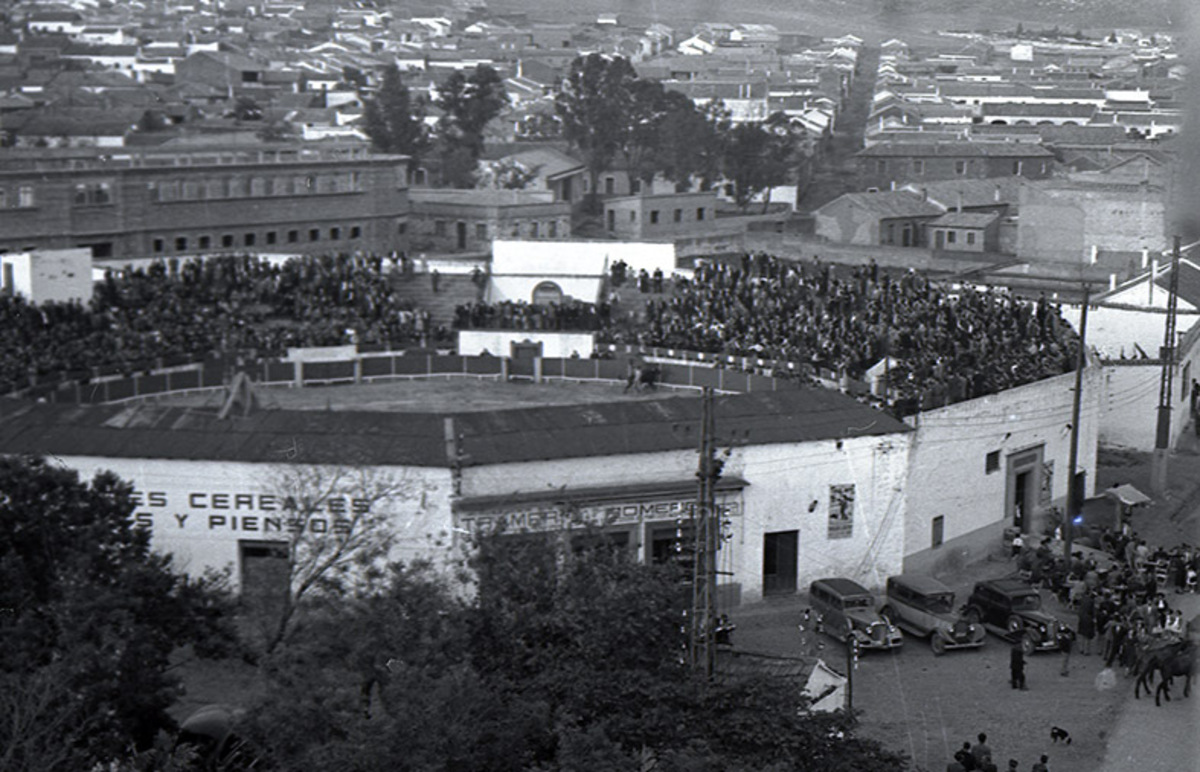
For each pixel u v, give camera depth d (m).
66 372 92.06
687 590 54.19
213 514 62.56
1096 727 52.09
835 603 61.84
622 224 169.00
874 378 86.94
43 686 41.19
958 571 74.00
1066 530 72.62
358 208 154.12
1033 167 186.62
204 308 110.62
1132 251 143.62
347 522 59.31
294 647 45.50
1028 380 80.75
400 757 39.03
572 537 54.22
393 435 64.31
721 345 103.50
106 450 63.34
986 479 75.88
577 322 113.94
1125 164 148.12
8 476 49.56
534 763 41.19
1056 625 60.94
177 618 49.09
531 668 45.78
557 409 68.44
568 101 197.12
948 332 96.56
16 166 134.25
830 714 44.22
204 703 52.19
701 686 44.62
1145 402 97.06
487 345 110.94
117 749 42.59
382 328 111.50
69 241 132.75
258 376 102.62
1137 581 65.75
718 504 65.50
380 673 45.16
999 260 151.00
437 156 198.00
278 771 40.78
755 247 163.62
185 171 140.25
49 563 49.59
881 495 69.94
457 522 61.00
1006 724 53.12
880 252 155.62
